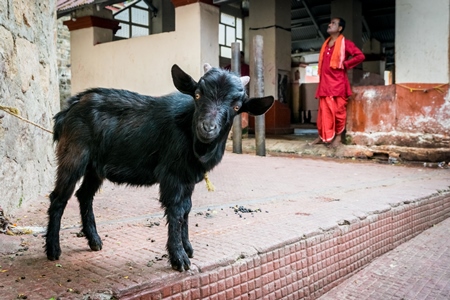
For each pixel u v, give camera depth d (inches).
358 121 398.9
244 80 118.3
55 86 254.4
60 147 119.1
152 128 113.3
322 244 148.1
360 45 703.7
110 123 116.3
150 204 192.4
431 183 253.9
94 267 111.6
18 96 180.4
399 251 184.2
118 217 167.8
